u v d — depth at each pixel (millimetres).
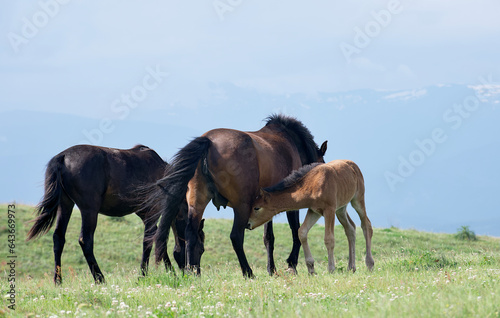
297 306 6500
